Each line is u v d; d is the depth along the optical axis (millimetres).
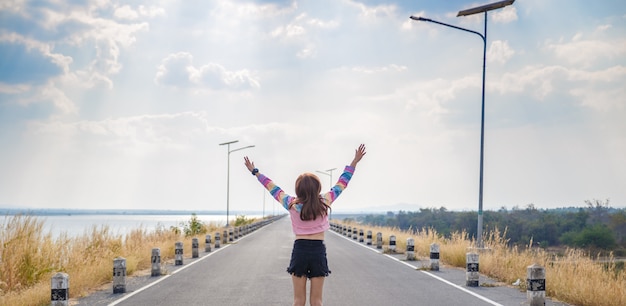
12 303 11359
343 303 11398
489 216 127250
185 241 28266
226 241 33156
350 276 15938
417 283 14469
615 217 109438
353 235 39094
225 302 11688
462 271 17406
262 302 11672
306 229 5992
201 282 14914
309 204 5922
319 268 5980
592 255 14656
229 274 16766
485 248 20359
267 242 34031
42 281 14164
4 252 14305
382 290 13195
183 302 11703
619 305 11000
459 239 23172
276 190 6105
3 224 14945
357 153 6242
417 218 157375
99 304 11508
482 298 11977
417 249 24984
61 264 15609
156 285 14352
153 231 31750
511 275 14711
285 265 19453
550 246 113250
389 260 21141
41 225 15695
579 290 11828
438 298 12000
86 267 15281
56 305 10469
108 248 19297
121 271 13250
